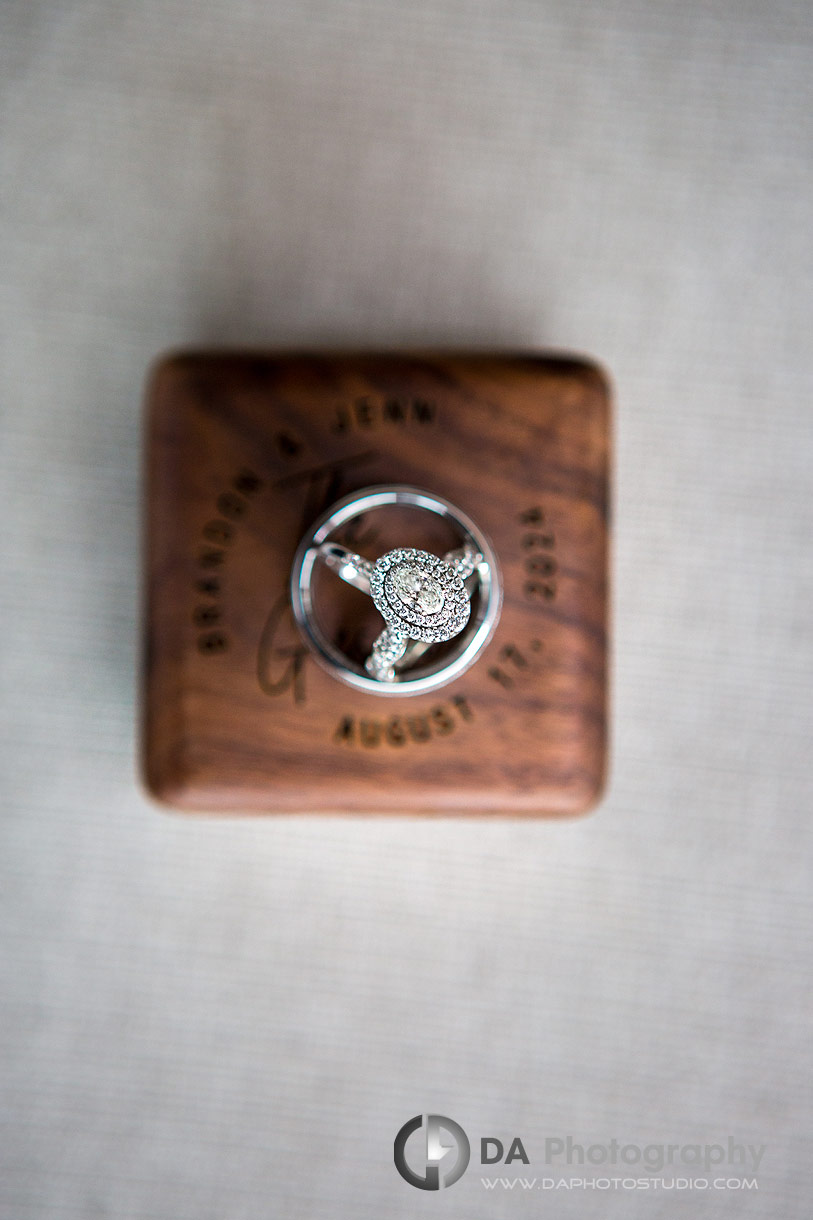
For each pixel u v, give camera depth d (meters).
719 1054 0.25
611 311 0.25
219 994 0.25
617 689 0.25
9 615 0.25
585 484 0.23
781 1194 0.25
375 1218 0.25
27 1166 0.25
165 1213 0.25
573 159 0.25
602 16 0.25
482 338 0.25
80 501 0.25
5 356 0.25
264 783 0.23
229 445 0.23
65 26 0.25
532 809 0.23
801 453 0.25
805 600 0.25
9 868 0.25
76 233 0.25
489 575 0.22
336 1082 0.25
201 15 0.25
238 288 0.25
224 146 0.25
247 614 0.23
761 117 0.25
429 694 0.23
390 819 0.24
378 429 0.23
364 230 0.25
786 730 0.25
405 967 0.25
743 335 0.25
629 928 0.25
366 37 0.25
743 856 0.25
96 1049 0.25
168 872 0.25
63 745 0.25
